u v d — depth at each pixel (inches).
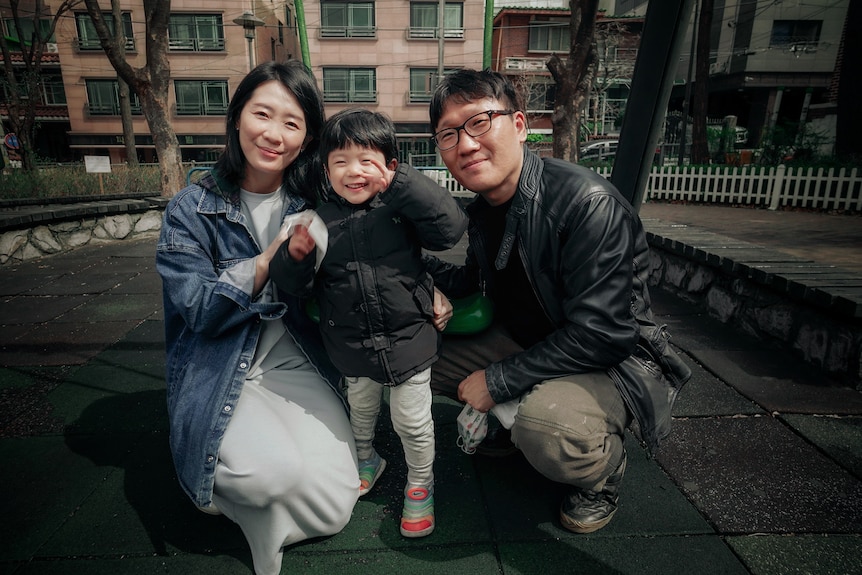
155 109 382.6
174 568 61.2
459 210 58.9
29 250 249.8
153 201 332.5
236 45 1079.6
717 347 129.2
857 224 323.9
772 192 430.0
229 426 58.9
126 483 77.0
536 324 71.5
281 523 58.6
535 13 1198.9
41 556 62.8
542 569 60.8
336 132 56.6
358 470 74.5
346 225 60.2
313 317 67.1
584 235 59.3
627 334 59.5
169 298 63.1
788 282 118.6
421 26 1121.4
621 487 75.7
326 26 1111.0
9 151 861.8
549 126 1263.5
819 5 1031.6
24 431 91.6
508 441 84.1
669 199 518.3
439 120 60.1
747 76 1077.1
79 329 147.1
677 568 60.7
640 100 87.0
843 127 497.7
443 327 68.5
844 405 98.2
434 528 67.6
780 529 66.8
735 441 87.2
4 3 1072.2
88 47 1085.8
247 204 67.7
